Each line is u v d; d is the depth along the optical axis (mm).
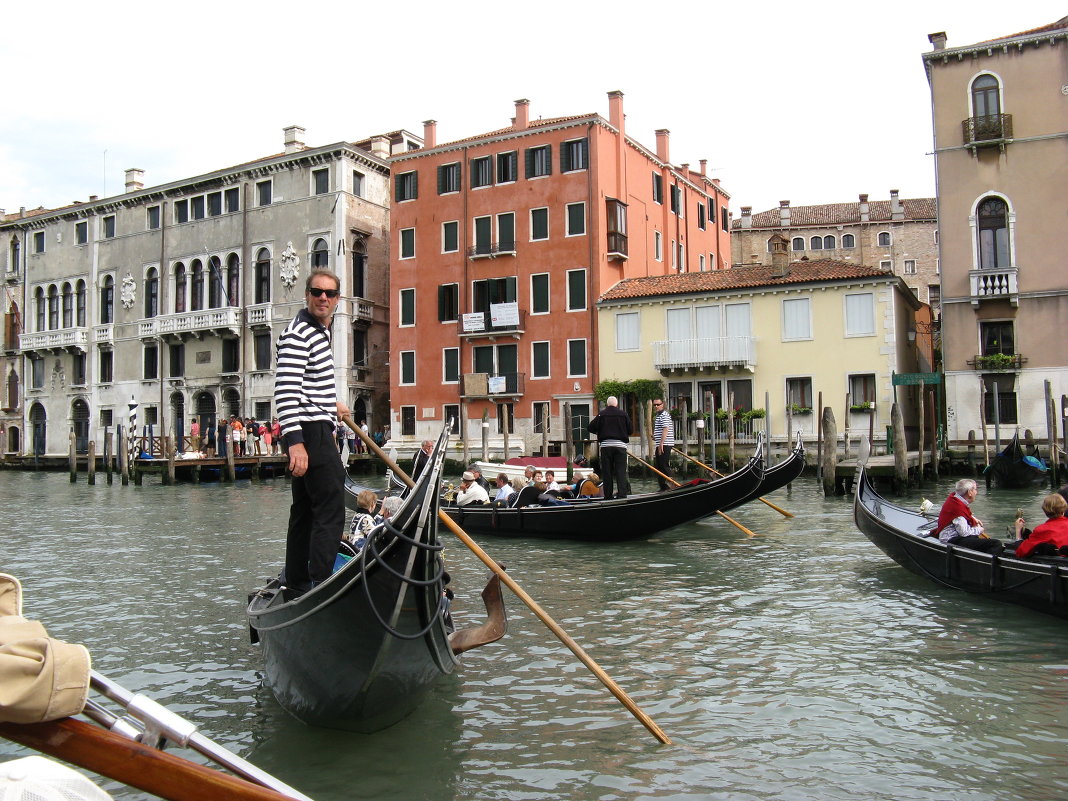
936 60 26109
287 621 4859
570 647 5207
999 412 24750
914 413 28359
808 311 27234
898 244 44781
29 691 2180
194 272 39094
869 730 5148
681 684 6004
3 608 2516
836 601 8461
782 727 5207
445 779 4473
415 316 33719
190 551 12391
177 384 39031
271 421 35844
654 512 12211
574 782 4457
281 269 36406
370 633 4520
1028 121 25156
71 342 42219
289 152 37188
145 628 7688
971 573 8352
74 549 12680
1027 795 4301
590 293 30453
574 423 30453
